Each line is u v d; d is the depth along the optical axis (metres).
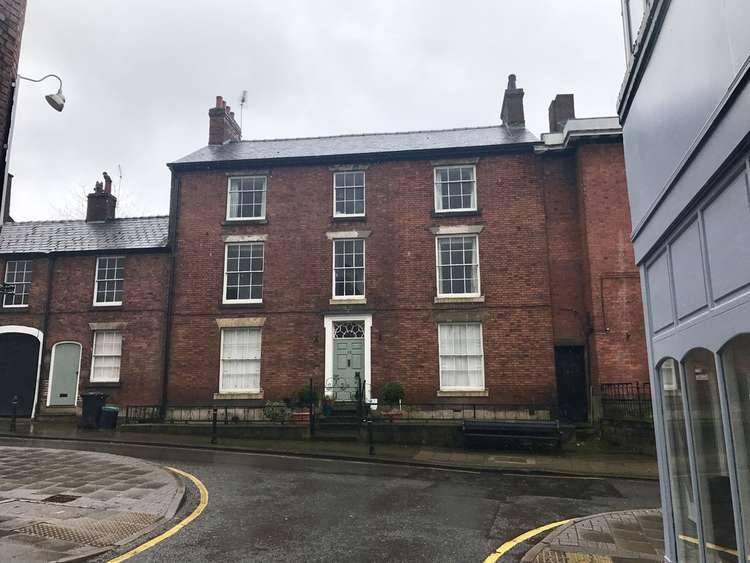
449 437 14.79
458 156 18.62
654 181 4.51
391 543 6.82
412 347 17.64
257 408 17.97
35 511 7.75
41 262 20.41
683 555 4.41
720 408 3.46
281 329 18.34
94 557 6.14
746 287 2.94
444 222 18.33
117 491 8.96
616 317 16.47
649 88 4.59
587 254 17.00
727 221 3.16
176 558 6.19
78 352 19.59
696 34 3.50
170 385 18.53
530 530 7.43
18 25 6.20
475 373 17.47
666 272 4.43
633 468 12.02
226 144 22.09
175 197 19.75
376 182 18.94
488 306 17.58
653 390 4.94
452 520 7.86
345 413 17.06
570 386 17.34
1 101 5.92
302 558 6.25
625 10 5.49
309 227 18.94
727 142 3.00
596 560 6.04
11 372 20.05
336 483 10.24
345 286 18.55
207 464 12.04
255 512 8.16
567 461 12.84
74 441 15.23
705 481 3.85
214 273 19.05
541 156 18.34
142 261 19.75
